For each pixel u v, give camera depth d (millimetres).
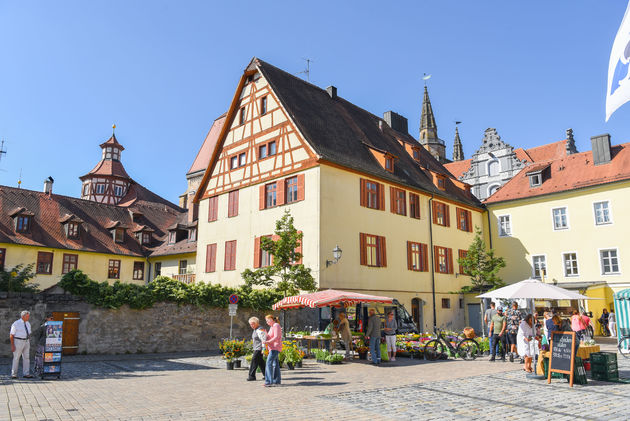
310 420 7262
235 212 27625
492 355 15727
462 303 31219
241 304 21312
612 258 28625
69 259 33125
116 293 18234
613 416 7578
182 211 45062
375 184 26016
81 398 9094
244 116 28469
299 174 23891
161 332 19297
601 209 29359
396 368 14000
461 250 32031
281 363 14031
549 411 7934
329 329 16969
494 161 41188
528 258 32031
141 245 38031
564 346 10844
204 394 9586
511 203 33406
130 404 8516
